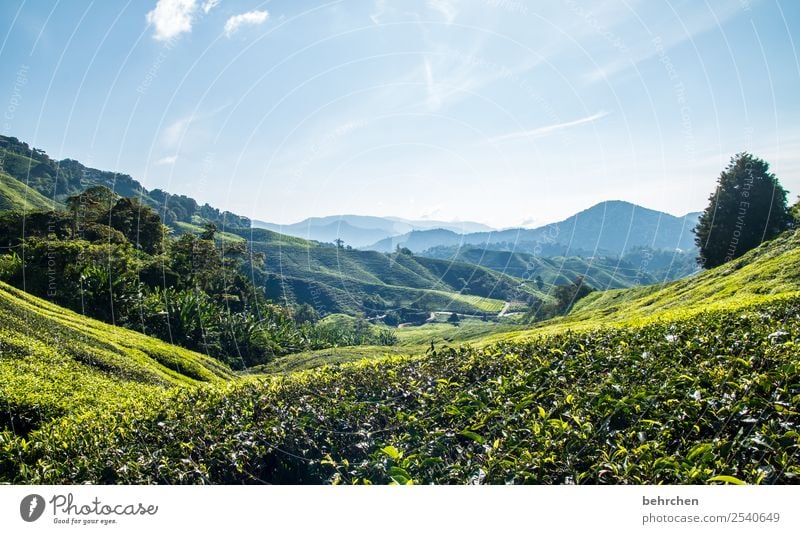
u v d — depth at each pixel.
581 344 15.80
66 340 25.09
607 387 11.92
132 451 12.12
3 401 16.30
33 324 25.53
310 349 51.44
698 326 15.95
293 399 14.04
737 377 11.56
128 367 24.69
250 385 16.09
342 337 57.78
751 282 29.11
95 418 15.19
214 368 32.84
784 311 16.34
